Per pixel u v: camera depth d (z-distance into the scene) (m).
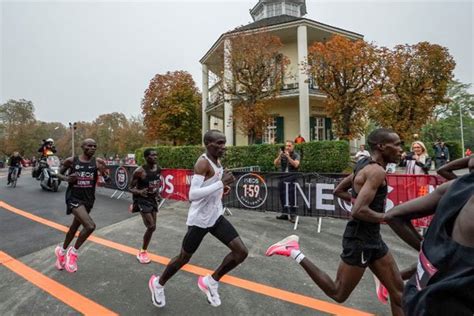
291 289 3.46
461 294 0.99
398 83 15.42
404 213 1.49
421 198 1.45
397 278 2.31
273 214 7.43
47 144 12.68
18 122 55.06
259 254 4.63
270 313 2.94
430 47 15.54
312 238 5.43
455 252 1.03
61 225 6.59
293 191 6.34
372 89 14.50
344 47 14.31
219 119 30.00
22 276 3.91
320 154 13.90
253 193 6.98
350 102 14.66
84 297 3.32
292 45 21.44
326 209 5.96
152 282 3.08
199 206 2.94
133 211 4.40
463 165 2.64
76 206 4.00
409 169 6.01
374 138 2.30
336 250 4.78
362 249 2.24
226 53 17.27
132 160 28.75
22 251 4.91
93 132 57.78
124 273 3.97
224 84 17.78
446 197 1.16
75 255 4.04
